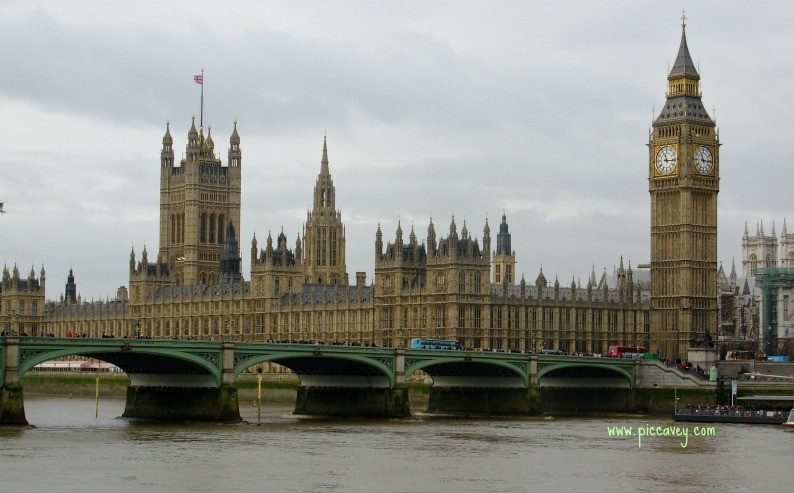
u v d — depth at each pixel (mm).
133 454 185750
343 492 156000
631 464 183750
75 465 173375
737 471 177500
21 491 153000
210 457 184000
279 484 160750
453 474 171625
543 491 159000
